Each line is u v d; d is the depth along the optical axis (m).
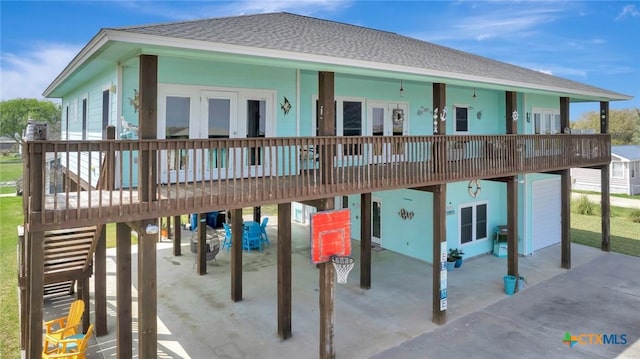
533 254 14.89
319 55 7.29
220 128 9.02
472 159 10.18
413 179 8.96
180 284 11.82
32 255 5.22
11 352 8.28
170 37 5.77
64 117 14.99
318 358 7.91
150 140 5.81
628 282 12.03
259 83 9.48
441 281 9.32
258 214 17.33
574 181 36.22
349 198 16.31
